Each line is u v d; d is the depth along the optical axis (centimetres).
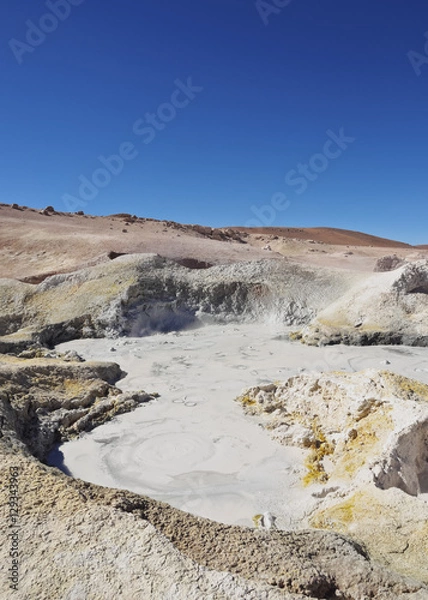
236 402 1262
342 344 1989
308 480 872
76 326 2150
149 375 1532
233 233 5966
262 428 1100
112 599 415
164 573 441
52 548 472
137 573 442
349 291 2414
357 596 449
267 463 943
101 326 2156
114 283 2369
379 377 1055
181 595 416
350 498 693
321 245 6206
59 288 2427
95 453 996
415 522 600
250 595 417
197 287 2462
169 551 469
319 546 523
